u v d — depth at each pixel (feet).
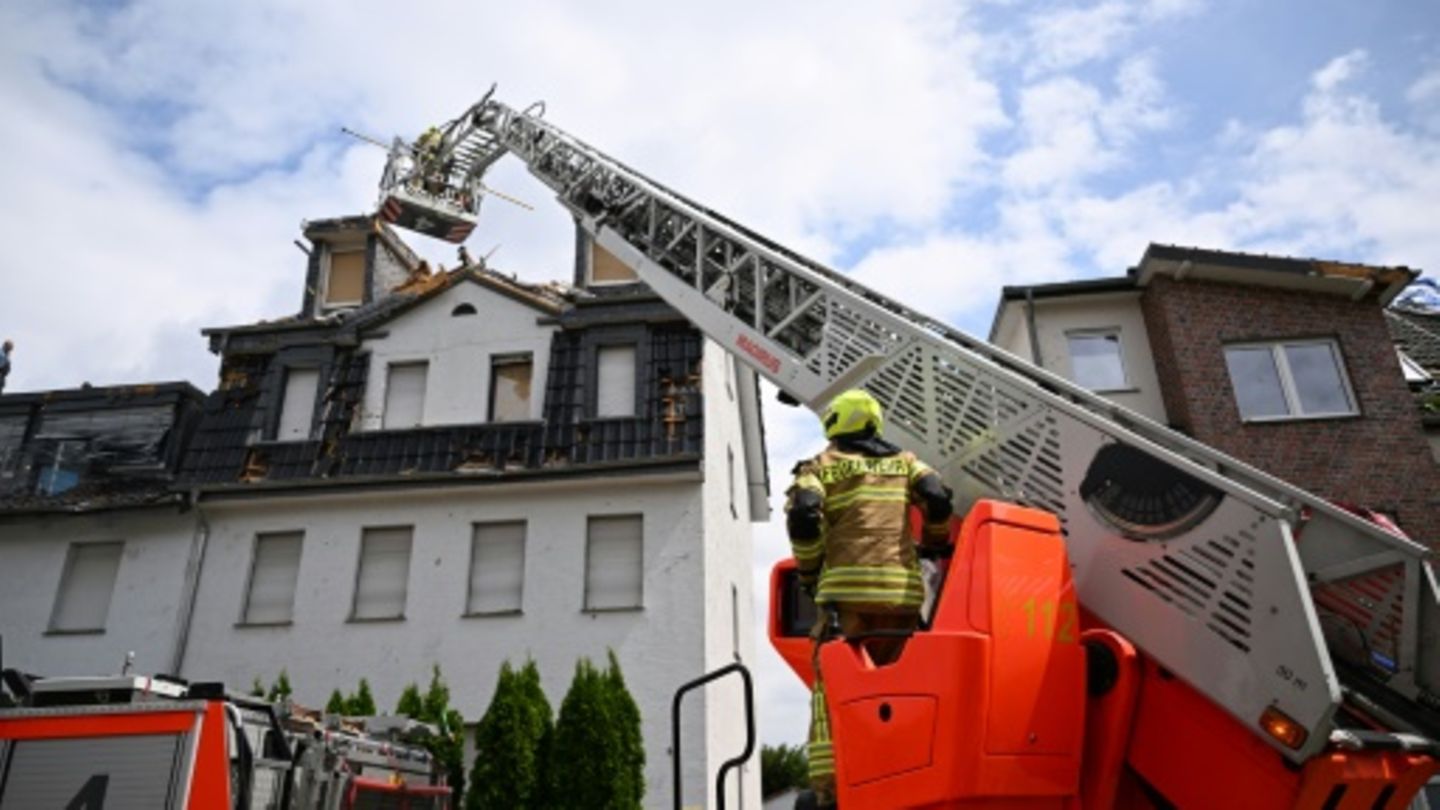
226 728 20.03
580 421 54.24
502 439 54.34
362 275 66.69
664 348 56.24
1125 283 49.32
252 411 58.13
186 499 53.78
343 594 51.57
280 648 50.72
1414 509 43.65
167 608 52.44
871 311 17.46
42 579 54.44
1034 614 10.56
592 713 43.47
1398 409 45.24
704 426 53.36
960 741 9.71
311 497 53.21
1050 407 12.92
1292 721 9.57
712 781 47.09
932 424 14.84
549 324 57.77
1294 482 44.45
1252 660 9.98
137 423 60.03
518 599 51.01
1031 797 9.99
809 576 11.75
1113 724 10.69
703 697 47.24
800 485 11.54
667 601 49.37
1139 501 11.41
